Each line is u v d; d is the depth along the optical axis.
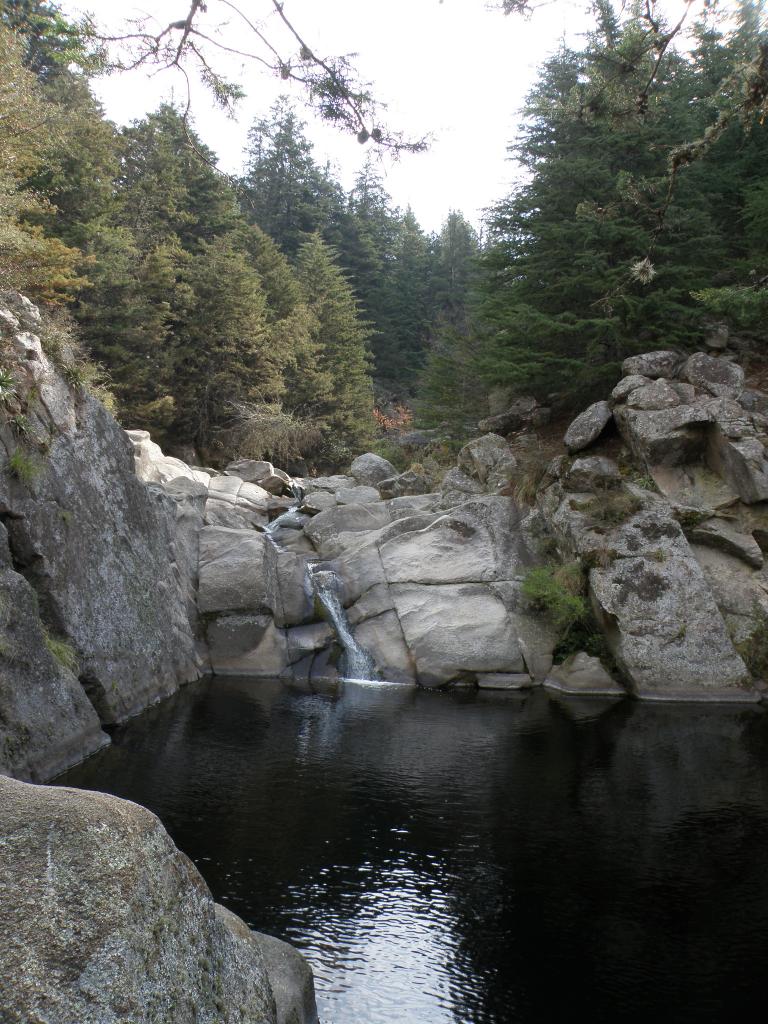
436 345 54.47
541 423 23.31
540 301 22.20
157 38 5.11
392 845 7.91
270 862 7.43
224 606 17.06
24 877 2.43
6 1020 2.17
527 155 23.20
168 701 13.93
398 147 5.53
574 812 8.93
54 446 12.12
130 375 32.41
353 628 17.73
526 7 5.00
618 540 16.17
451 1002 5.35
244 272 38.66
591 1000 5.43
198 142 41.12
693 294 13.72
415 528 19.31
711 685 14.98
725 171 22.88
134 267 34.31
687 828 8.47
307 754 10.95
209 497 21.38
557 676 16.19
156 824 2.88
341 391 47.44
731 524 16.50
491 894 6.93
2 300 13.31
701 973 5.77
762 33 5.74
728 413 16.84
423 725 12.80
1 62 16.88
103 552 12.95
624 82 6.69
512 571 17.80
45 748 9.54
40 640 10.01
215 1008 2.88
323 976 5.61
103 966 2.40
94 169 30.58
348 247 63.34
